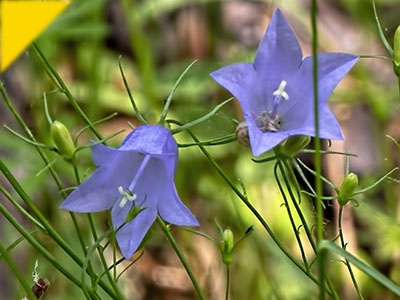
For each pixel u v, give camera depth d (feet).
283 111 0.72
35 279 0.74
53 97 1.07
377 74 1.40
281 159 0.66
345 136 1.29
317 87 0.65
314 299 1.03
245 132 0.66
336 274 1.07
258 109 0.72
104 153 0.67
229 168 1.14
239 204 1.11
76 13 0.98
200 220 1.16
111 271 1.09
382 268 1.13
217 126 1.13
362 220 1.15
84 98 1.22
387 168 1.24
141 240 0.67
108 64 1.36
